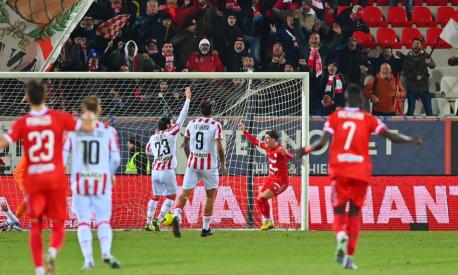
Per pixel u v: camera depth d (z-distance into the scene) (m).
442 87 65.56
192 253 37.78
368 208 53.47
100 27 59.06
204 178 45.78
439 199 53.94
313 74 59.56
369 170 30.80
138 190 53.00
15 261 34.97
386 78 59.75
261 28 60.53
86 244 31.08
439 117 56.44
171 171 48.88
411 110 61.09
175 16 60.16
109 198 31.17
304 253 37.88
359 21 65.00
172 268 31.88
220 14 60.16
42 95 28.48
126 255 36.88
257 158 53.56
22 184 45.28
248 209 53.09
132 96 54.78
